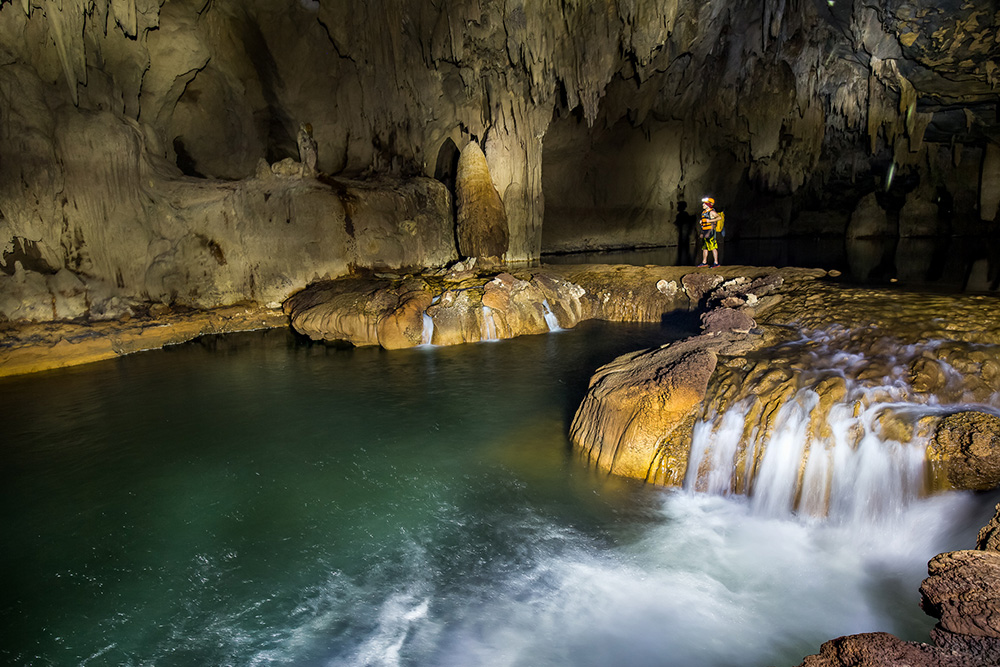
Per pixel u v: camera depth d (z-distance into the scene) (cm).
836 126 1995
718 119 1989
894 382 472
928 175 2116
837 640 246
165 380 774
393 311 934
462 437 582
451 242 1368
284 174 1171
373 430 606
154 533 435
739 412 471
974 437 392
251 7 1271
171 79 1192
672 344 614
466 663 312
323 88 1416
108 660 319
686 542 409
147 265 1000
